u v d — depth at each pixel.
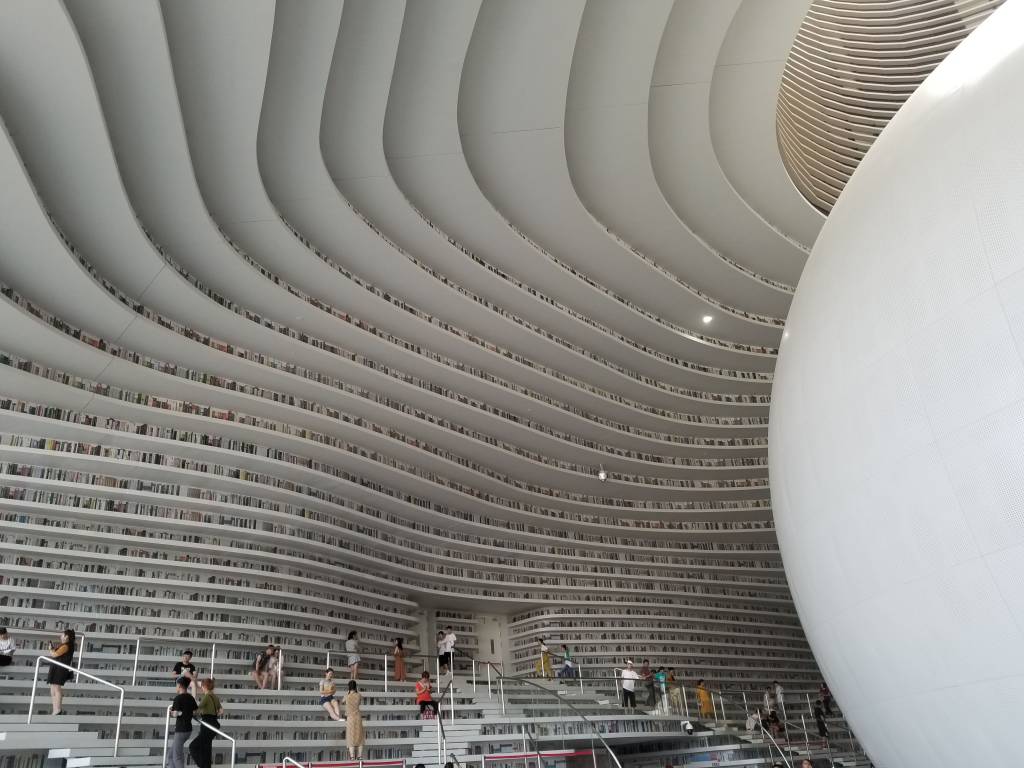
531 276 25.94
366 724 15.12
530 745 15.59
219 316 19.25
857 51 27.56
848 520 9.03
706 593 32.81
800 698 27.55
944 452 7.86
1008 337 7.48
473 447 26.55
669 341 30.81
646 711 18.77
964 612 7.79
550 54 18.20
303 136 17.27
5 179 13.02
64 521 18.19
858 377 8.93
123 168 15.41
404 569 25.22
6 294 15.73
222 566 20.09
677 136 23.47
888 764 9.70
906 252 8.62
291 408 21.22
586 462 30.47
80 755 11.09
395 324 23.47
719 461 33.16
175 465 19.39
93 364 17.66
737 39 21.17
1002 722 7.68
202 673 19.06
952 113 8.79
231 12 13.23
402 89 18.05
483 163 21.61
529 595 29.08
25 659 16.56
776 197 27.83
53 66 12.01
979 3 25.45
